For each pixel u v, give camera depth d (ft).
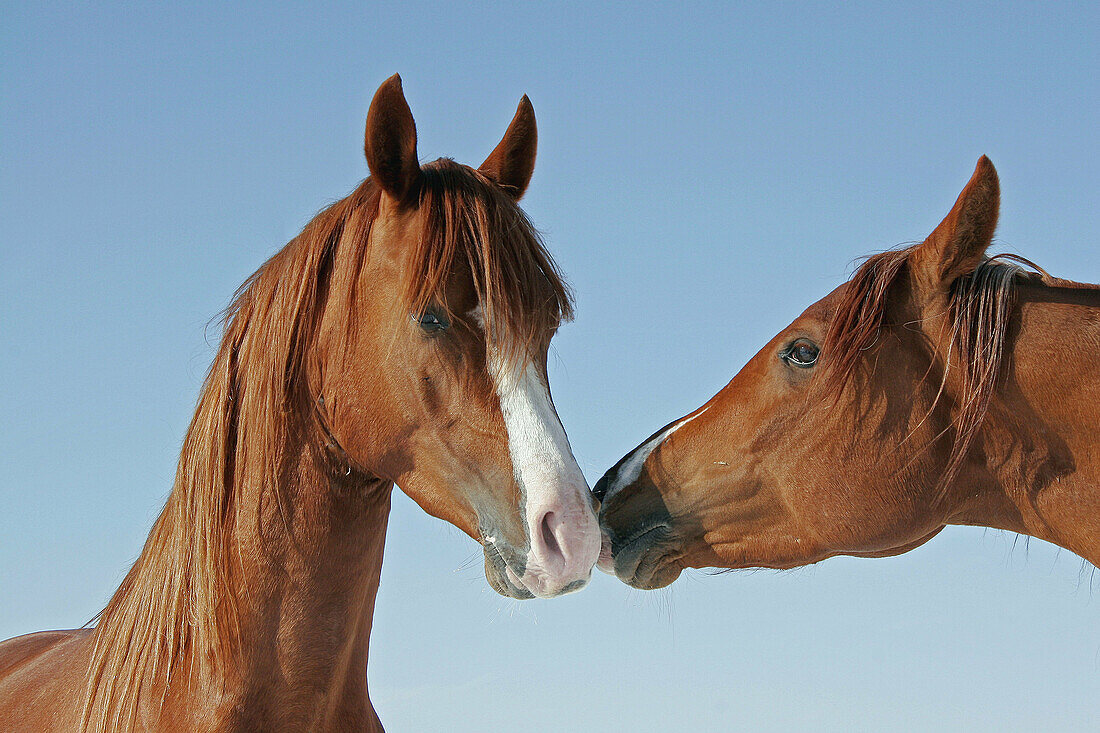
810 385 10.11
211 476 8.23
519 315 7.76
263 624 7.90
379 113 7.98
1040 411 9.41
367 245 8.31
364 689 8.80
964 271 9.57
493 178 9.49
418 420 7.93
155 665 8.05
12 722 9.14
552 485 7.53
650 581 10.91
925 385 9.74
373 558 8.61
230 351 8.60
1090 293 9.54
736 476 10.45
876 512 9.96
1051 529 9.64
